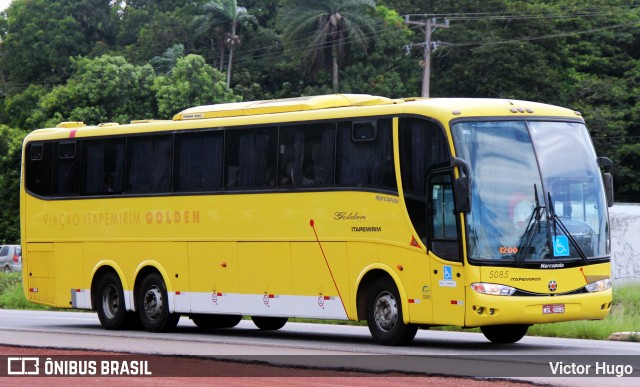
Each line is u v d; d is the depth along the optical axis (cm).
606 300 1972
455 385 1388
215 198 2359
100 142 2641
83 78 7562
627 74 8106
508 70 7631
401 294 1989
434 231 1941
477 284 1877
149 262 2498
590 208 1991
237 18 8638
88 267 2647
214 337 2306
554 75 7700
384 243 2022
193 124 2425
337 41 8019
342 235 2098
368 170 2061
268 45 8838
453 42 7881
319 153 2155
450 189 1917
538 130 1988
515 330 2141
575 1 8706
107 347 1980
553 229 1933
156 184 2497
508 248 1897
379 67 8094
